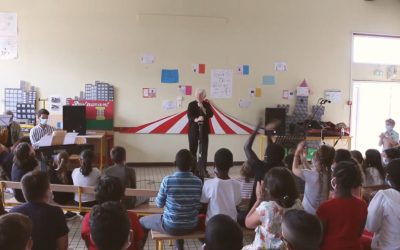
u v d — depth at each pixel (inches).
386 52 330.0
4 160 165.8
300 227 59.2
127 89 290.2
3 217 57.4
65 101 282.8
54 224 85.4
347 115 323.9
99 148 282.0
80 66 283.1
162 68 293.3
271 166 121.6
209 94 301.3
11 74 275.9
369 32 322.0
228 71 302.5
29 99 276.7
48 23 277.6
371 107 334.3
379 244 93.3
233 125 306.7
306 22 311.4
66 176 155.3
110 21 284.4
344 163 92.3
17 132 233.0
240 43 302.7
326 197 114.0
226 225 56.2
